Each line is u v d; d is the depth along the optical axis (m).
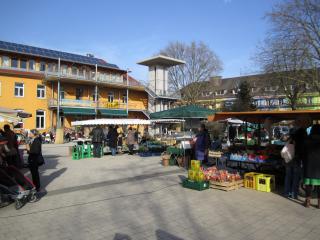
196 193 8.47
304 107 33.81
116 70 46.78
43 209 7.05
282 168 9.42
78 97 41.72
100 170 12.84
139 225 5.91
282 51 25.92
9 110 15.10
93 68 44.34
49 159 17.19
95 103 41.03
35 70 38.53
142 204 7.40
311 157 6.84
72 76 38.97
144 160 16.45
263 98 36.47
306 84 27.25
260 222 6.02
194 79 56.78
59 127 34.50
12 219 6.33
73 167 13.80
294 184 7.81
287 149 7.82
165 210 6.88
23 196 7.16
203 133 11.97
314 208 6.97
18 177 7.51
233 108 47.09
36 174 8.72
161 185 9.59
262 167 10.32
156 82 48.34
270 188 8.71
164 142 20.47
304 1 25.11
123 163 15.16
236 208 6.98
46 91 38.12
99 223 6.05
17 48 38.00
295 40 25.30
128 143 19.83
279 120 11.66
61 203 7.55
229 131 25.86
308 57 24.92
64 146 28.22
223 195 8.22
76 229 5.72
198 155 11.91
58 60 38.44
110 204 7.43
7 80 34.94
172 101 52.00
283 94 31.25
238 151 10.66
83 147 17.78
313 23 25.06
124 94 47.88
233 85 78.94
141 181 10.29
